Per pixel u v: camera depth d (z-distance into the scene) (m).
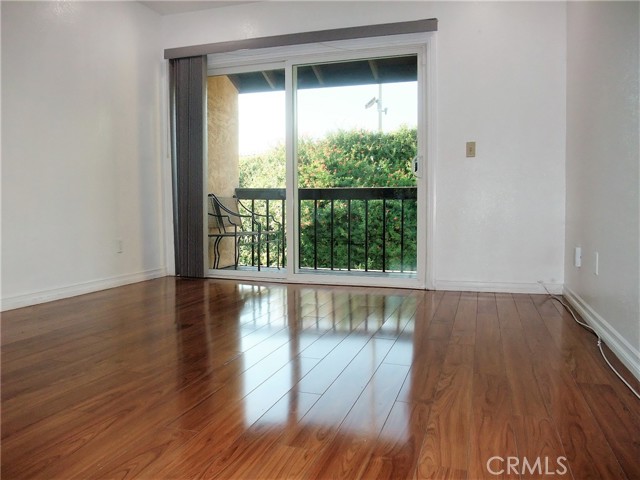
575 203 3.08
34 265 3.16
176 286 3.88
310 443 1.36
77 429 1.45
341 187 3.99
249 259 4.33
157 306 3.13
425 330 2.54
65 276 3.39
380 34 3.65
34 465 1.25
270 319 2.79
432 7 3.59
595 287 2.52
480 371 1.92
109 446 1.35
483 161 3.57
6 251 2.98
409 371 1.93
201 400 1.66
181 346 2.27
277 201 4.22
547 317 2.82
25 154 3.08
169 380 1.84
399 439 1.38
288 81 4.03
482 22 3.51
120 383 1.81
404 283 3.80
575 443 1.34
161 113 4.32
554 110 3.43
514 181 3.52
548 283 3.50
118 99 3.83
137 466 1.24
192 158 4.21
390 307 3.10
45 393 1.72
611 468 1.22
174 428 1.45
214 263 4.45
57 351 2.20
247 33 4.04
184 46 4.21
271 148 4.20
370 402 1.63
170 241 4.41
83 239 3.53
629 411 1.54
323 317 2.84
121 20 3.85
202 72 4.13
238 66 4.21
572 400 1.63
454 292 3.61
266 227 4.27
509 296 3.44
